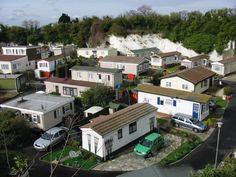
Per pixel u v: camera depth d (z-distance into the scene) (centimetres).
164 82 4569
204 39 7531
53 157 2659
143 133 3067
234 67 6103
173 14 8769
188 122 3241
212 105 3772
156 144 2734
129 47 8625
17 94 4719
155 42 8506
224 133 3144
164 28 8525
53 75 5981
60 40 9381
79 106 3922
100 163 2559
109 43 8850
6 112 3059
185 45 7931
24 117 3262
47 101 3512
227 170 1644
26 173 1828
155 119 3209
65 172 2411
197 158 2614
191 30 7919
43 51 7419
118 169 2450
